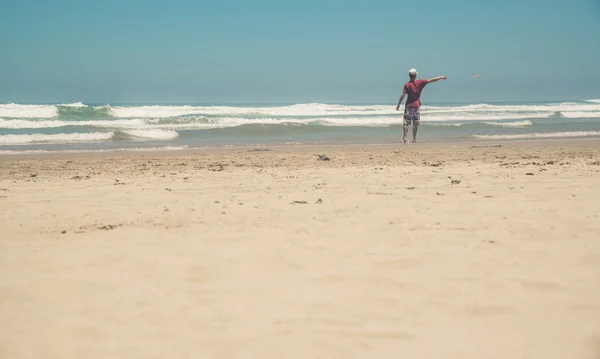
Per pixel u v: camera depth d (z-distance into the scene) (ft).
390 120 105.29
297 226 20.11
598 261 15.60
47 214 22.63
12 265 15.60
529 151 52.42
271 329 11.40
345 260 15.96
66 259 16.17
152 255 16.56
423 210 22.62
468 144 63.87
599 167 36.94
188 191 28.22
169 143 68.49
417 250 16.84
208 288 13.76
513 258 15.97
